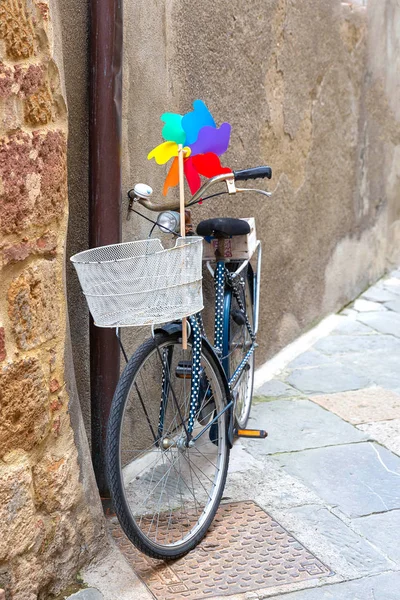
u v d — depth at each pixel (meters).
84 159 2.99
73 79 2.86
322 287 5.70
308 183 5.28
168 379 2.99
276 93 4.69
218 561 2.81
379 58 6.30
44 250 2.43
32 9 2.29
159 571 2.74
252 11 4.27
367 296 6.40
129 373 2.67
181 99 3.68
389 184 6.84
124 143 3.21
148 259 2.34
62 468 2.56
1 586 2.31
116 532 2.99
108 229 2.94
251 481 3.40
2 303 2.25
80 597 2.56
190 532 2.90
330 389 4.53
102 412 3.04
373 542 2.93
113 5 2.81
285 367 4.89
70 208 2.93
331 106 5.52
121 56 2.89
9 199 2.22
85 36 2.89
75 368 3.04
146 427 3.54
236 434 3.56
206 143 2.86
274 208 4.81
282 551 2.87
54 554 2.54
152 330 2.66
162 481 3.34
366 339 5.39
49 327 2.47
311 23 5.06
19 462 2.36
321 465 3.56
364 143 6.19
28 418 2.37
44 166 2.38
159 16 3.41
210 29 3.87
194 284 2.47
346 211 5.99
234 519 3.09
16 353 2.32
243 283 3.71
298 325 5.35
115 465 2.58
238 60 4.18
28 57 2.28
